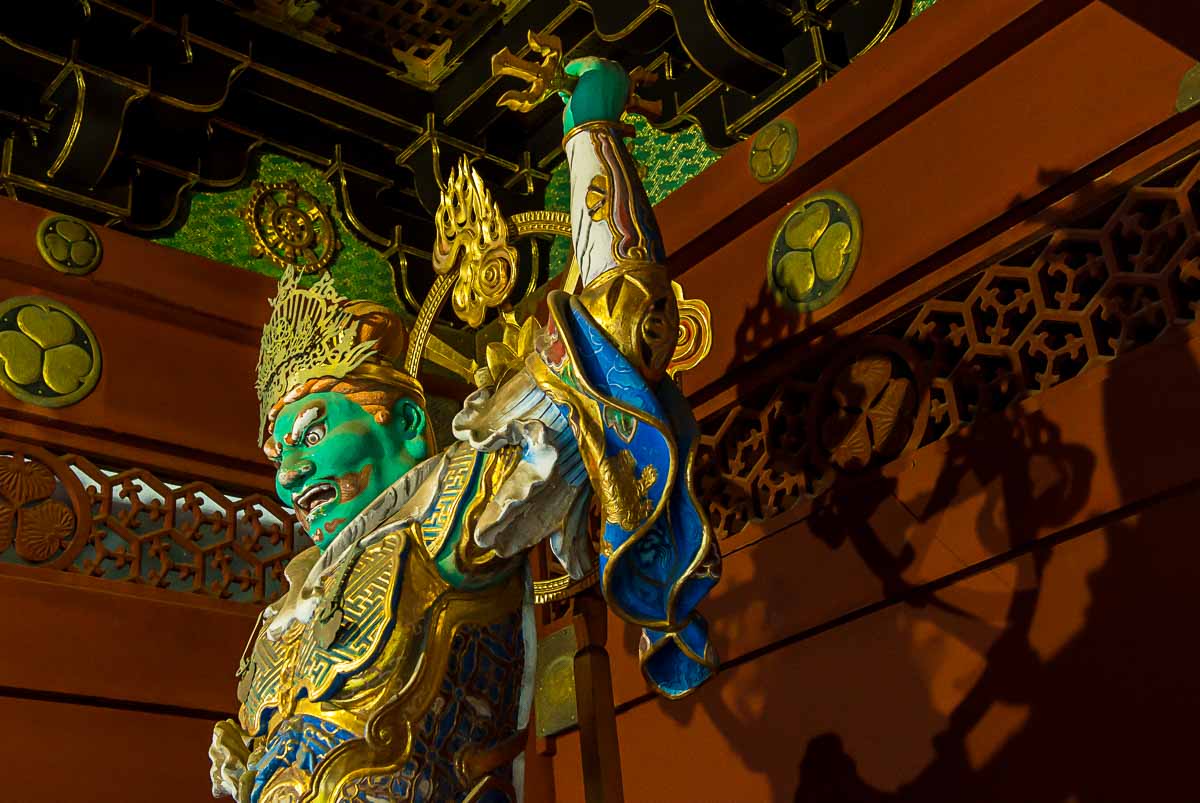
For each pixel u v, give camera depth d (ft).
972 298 8.63
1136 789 7.17
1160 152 7.85
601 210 6.19
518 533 6.40
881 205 9.09
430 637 6.34
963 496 8.19
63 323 10.05
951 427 8.52
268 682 6.66
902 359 9.03
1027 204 8.33
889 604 8.50
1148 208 8.13
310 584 6.77
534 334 6.35
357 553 6.59
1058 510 7.74
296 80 11.43
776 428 9.79
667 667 6.61
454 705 6.31
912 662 8.30
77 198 10.56
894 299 9.00
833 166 9.42
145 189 11.15
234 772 7.10
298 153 12.05
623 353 5.90
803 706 8.78
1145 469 7.41
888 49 9.02
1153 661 7.25
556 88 6.77
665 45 11.22
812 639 8.86
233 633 10.10
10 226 9.91
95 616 9.53
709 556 5.94
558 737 10.39
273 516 10.90
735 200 9.77
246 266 11.57
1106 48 8.13
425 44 12.09
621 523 5.77
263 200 11.84
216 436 10.50
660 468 5.82
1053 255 8.30
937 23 8.74
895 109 8.99
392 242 12.27
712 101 10.80
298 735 6.23
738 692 9.18
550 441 6.31
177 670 9.71
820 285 9.29
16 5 10.05
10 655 9.07
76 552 9.67
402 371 7.58
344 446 7.15
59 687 9.18
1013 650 7.84
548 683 10.48
